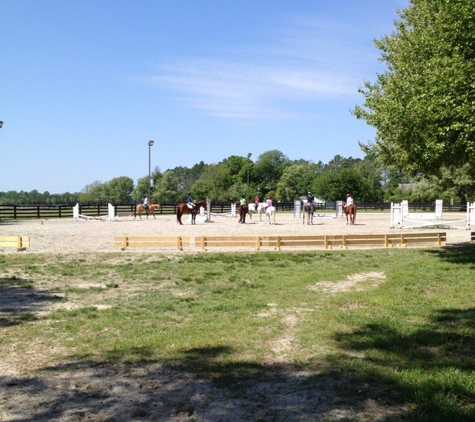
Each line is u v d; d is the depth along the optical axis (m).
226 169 117.75
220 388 5.63
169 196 82.94
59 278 13.52
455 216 47.78
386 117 16.02
